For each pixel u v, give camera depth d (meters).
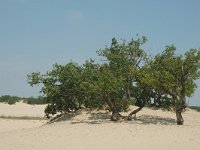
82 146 17.33
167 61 23.78
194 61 22.81
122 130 20.20
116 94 24.62
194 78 23.11
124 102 25.39
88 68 26.06
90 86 23.66
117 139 18.30
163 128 20.77
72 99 27.02
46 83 26.19
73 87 26.00
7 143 18.92
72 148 17.06
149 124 22.47
